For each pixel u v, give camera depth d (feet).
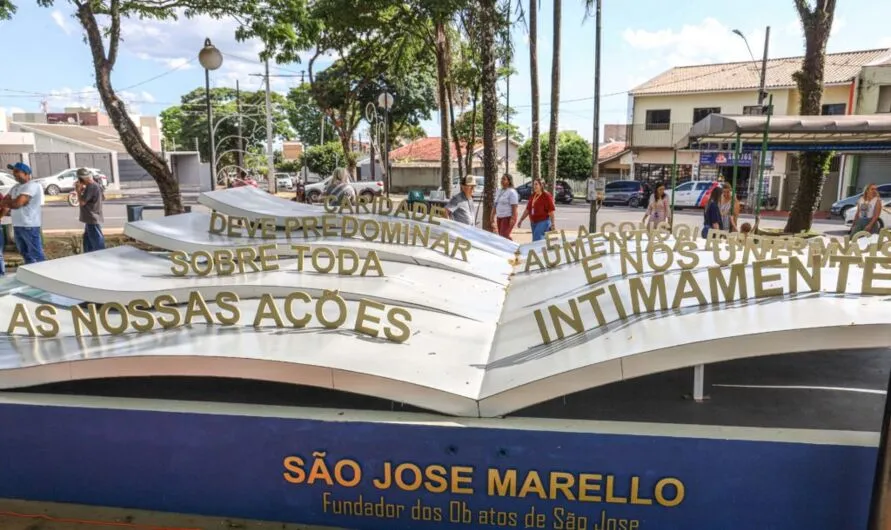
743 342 7.61
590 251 16.80
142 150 35.60
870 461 7.55
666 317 8.93
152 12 35.45
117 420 9.17
